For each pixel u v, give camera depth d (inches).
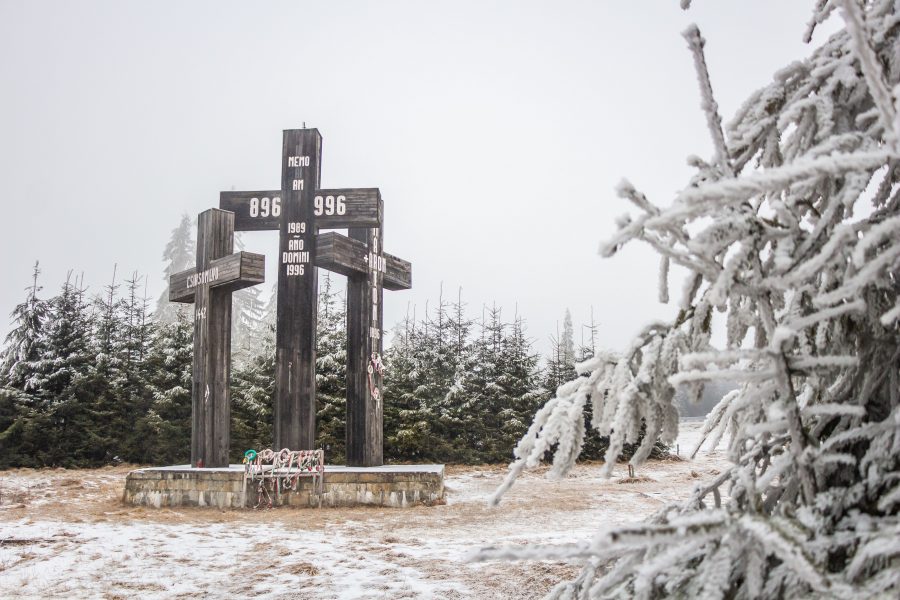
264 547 331.6
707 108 51.2
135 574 273.3
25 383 903.1
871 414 55.3
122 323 1010.1
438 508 486.9
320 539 355.9
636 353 56.7
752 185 38.6
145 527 401.1
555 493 597.3
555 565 272.7
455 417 969.5
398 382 975.6
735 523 39.7
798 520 44.3
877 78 34.4
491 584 243.3
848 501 46.4
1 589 250.4
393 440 914.7
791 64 59.8
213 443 551.2
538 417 54.5
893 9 56.0
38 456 856.3
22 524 411.8
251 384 947.3
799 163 38.0
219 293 569.0
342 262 543.8
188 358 967.6
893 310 42.0
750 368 55.1
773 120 59.9
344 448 894.4
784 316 54.4
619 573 50.3
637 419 53.1
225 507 492.7
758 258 49.6
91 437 877.2
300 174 560.1
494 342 1061.1
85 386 906.7
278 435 526.0
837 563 45.3
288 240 550.9
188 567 286.2
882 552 37.2
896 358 53.9
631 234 43.9
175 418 940.0
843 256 53.1
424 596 228.7
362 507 492.7
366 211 559.5
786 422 45.9
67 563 294.2
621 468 853.8
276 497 495.2
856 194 48.4
